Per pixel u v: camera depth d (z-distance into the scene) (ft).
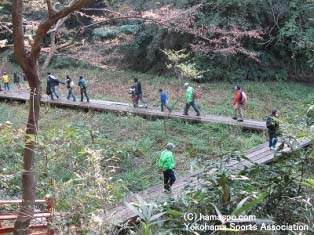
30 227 19.03
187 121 52.54
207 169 14.83
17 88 70.38
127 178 38.06
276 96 63.21
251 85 67.46
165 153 31.14
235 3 64.64
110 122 52.95
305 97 61.62
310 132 14.71
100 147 18.62
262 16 69.21
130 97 66.39
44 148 15.28
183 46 71.15
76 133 15.39
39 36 18.61
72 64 81.76
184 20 45.52
